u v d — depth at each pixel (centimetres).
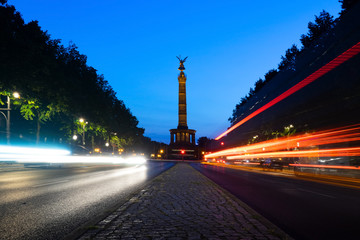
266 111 6588
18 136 5684
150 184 1412
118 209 733
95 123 6159
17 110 5238
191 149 13650
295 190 1302
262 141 7075
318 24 5288
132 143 11381
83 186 1310
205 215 677
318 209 818
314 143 4588
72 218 654
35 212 710
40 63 3200
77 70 4788
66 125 5641
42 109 4103
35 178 1720
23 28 3158
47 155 3859
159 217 646
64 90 3931
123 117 9119
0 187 1216
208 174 2570
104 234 497
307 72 5131
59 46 4066
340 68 3916
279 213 757
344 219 685
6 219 631
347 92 3850
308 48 5312
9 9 2870
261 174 2647
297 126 5309
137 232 513
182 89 13562
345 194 1168
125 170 2872
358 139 3819
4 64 2703
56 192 1083
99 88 5825
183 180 1694
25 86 3225
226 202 875
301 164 2484
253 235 502
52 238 498
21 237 500
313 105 4778
